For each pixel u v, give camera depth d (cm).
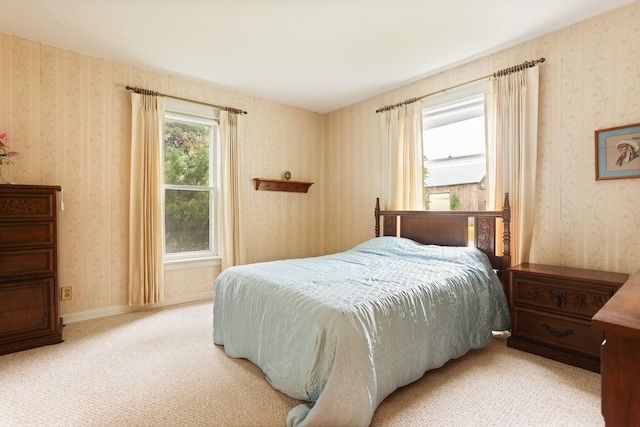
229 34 264
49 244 248
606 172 234
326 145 477
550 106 262
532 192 265
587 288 206
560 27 255
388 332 167
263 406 168
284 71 336
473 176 323
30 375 199
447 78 332
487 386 186
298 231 456
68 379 194
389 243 316
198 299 366
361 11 232
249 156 406
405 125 364
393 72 338
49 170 280
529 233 266
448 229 311
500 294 252
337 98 417
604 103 236
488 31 260
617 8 229
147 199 322
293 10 230
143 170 318
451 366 211
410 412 162
